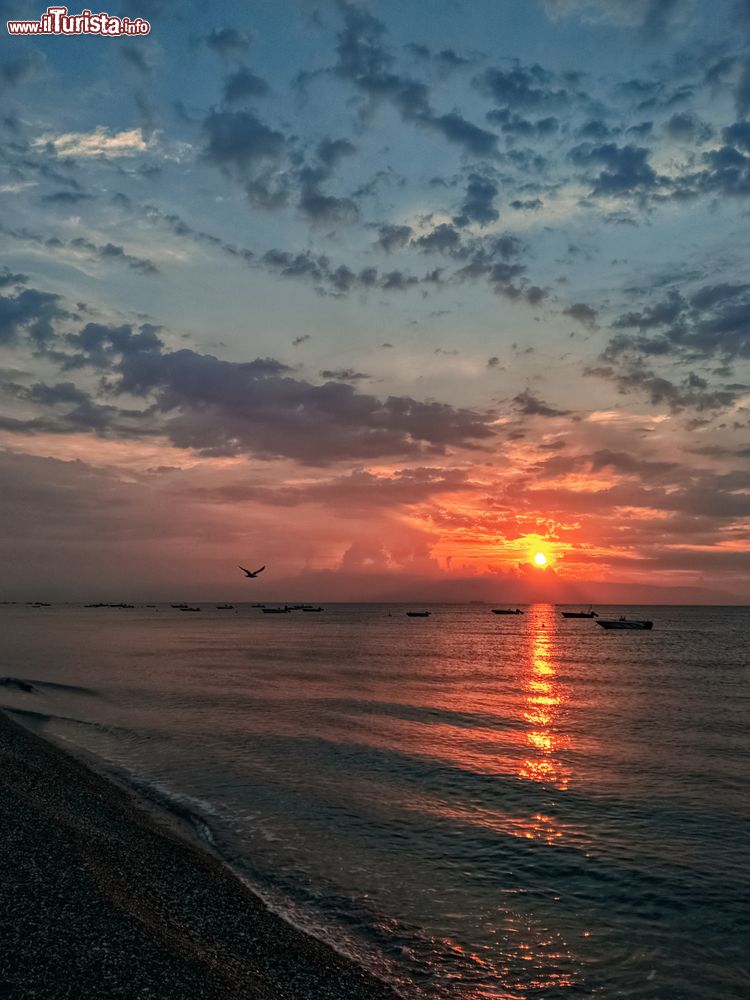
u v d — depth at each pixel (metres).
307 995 10.30
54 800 19.16
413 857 16.97
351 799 21.75
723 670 71.56
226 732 32.50
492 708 42.28
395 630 170.38
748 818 20.25
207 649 94.56
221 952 11.18
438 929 13.20
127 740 30.56
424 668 69.88
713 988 11.30
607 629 180.38
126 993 9.08
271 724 34.78
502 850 17.52
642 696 49.44
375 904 14.26
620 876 15.90
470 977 11.50
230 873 15.53
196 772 24.95
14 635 128.25
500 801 21.86
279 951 11.69
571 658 87.56
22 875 12.83
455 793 22.69
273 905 13.96
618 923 13.61
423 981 11.30
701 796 22.56
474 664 75.81
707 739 32.72
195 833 18.45
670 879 15.74
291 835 18.39
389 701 44.12
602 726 36.38
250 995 9.71
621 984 11.39
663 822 19.86
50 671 61.44
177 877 14.56
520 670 69.75
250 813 20.19
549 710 41.91
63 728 33.31
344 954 12.01
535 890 15.10
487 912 13.98
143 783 23.41
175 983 9.52
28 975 9.25
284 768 25.66
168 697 44.66
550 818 20.17
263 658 79.75
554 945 12.67
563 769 26.17
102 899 12.08
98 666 66.81
